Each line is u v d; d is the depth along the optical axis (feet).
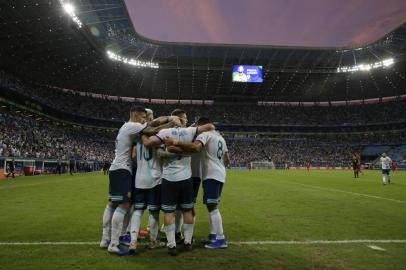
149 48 189.06
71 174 114.11
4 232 21.84
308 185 66.23
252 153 231.50
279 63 208.85
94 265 15.44
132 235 17.72
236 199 41.37
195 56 197.77
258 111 265.95
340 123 256.32
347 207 34.40
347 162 222.89
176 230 20.61
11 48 148.87
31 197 42.19
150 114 21.83
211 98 265.54
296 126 257.14
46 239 20.07
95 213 29.45
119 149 18.85
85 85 221.25
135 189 18.92
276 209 32.81
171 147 17.56
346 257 16.81
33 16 120.98
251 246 18.88
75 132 208.85
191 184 18.72
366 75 218.59
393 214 29.86
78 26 134.00
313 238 20.71
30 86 187.73
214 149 19.99
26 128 136.67
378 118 249.96
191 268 15.11
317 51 194.29
